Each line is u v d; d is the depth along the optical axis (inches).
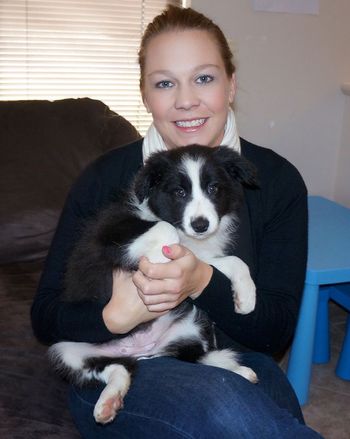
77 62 146.2
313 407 110.7
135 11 146.0
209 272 65.9
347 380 119.3
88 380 67.7
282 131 160.2
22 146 116.3
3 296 98.1
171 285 61.6
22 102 122.1
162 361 66.9
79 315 67.1
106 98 151.6
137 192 72.6
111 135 121.4
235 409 55.2
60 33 142.4
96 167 79.0
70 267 73.8
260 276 74.0
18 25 138.4
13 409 68.1
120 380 62.9
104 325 65.5
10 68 141.1
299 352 107.6
